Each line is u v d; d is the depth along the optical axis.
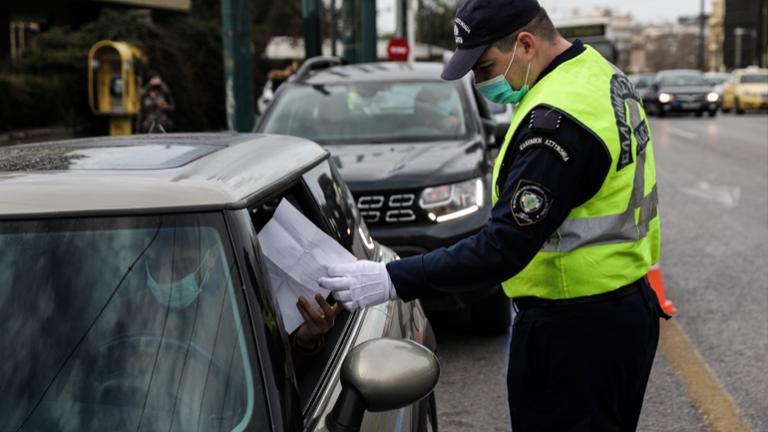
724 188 12.63
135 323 2.04
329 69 7.90
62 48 21.73
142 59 21.42
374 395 2.16
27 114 19.05
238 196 2.17
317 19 18.08
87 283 2.06
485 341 5.91
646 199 2.62
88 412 1.97
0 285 2.07
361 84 7.33
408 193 5.66
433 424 3.25
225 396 1.97
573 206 2.48
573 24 32.59
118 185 2.13
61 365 2.01
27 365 2.02
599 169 2.44
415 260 2.47
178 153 2.57
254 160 2.60
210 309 2.03
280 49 41.44
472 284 2.46
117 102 19.92
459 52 2.62
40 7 25.56
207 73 27.38
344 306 2.50
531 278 2.60
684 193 12.23
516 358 2.69
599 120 2.43
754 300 6.67
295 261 2.45
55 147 2.82
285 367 2.05
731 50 88.69
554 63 2.57
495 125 7.20
